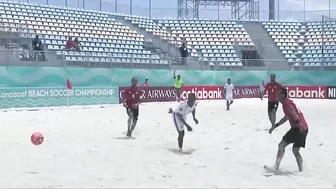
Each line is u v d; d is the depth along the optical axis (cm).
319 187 707
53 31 3312
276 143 1166
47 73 2391
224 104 2720
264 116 1939
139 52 3525
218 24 4281
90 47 3316
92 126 1520
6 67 2222
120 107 2378
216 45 3975
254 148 1092
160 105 2553
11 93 2086
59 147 1084
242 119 1800
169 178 766
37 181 729
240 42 4044
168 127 1514
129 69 2823
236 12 4669
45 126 1498
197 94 3112
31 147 1079
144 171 825
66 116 1834
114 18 3984
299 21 4366
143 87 2736
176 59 3216
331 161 936
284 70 3512
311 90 3381
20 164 876
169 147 1121
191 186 705
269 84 1432
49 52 2516
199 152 1046
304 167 873
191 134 1348
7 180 734
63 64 2555
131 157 970
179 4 4700
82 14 3759
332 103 2878
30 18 3359
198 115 1947
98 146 1109
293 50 3991
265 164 905
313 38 4122
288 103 823
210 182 736
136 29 3962
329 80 3419
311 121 1736
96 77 2633
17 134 1300
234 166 881
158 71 2989
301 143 827
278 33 4212
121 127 1504
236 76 3381
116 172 812
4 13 3244
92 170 827
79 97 2395
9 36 2858
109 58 2916
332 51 3919
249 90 3394
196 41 4028
